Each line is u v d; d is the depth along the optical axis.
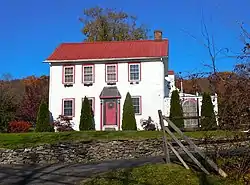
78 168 14.89
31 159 17.47
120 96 29.36
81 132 20.67
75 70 30.33
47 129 26.25
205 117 10.62
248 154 9.27
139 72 29.59
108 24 51.41
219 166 9.88
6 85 40.41
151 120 28.78
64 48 32.62
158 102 29.05
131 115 27.48
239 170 9.38
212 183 9.21
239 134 9.34
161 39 33.78
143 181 10.29
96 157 18.22
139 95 29.31
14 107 31.58
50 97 30.23
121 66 29.91
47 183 11.81
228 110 9.48
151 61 29.56
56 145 17.88
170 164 11.43
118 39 51.12
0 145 17.95
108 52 31.11
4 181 12.48
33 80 48.88
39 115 26.42
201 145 13.11
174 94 25.78
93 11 51.28
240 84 9.22
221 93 9.68
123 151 18.47
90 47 32.62
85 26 51.31
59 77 30.38
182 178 10.07
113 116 29.38
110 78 29.92
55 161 17.64
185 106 26.48
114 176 11.33
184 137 10.59
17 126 26.88
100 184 10.72
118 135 19.56
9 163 17.33
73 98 30.00
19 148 17.59
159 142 18.61
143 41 33.12
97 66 30.17
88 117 27.80
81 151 18.11
